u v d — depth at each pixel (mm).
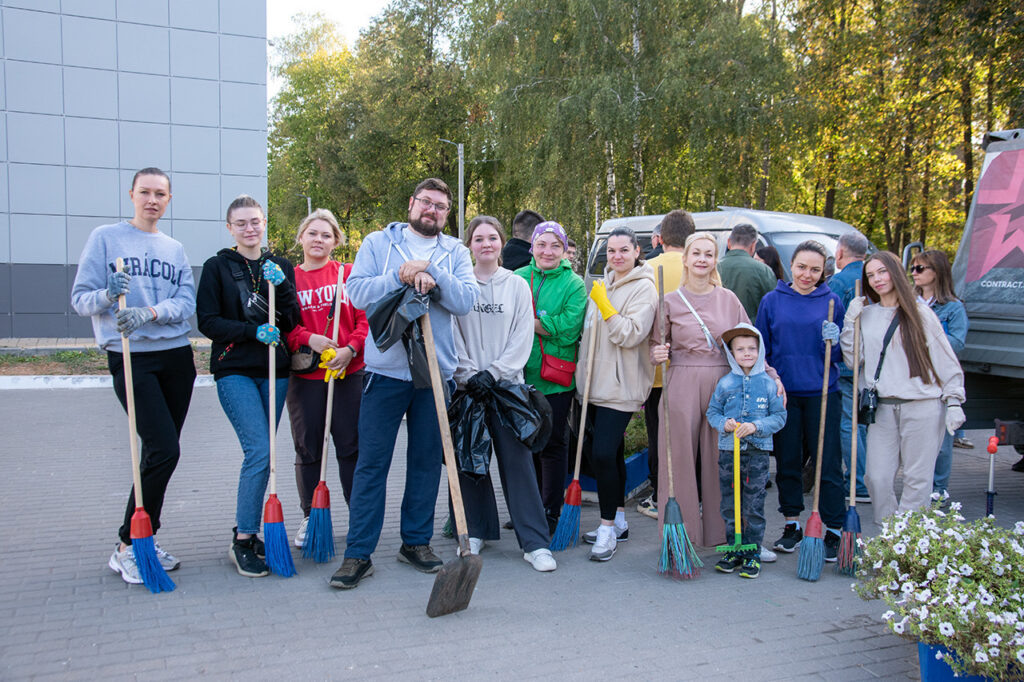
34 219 14531
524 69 22344
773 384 4387
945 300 5781
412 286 3896
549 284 4910
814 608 3939
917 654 3436
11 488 5816
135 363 3953
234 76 15586
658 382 5188
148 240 4094
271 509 4176
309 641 3426
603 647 3445
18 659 3195
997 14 14367
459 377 4504
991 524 3662
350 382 4602
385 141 37562
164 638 3420
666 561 4285
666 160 21984
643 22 20719
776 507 5770
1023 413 6152
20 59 14211
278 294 4332
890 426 4586
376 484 4145
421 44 36531
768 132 20516
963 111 20234
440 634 3537
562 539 4793
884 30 20297
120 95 14891
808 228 8672
